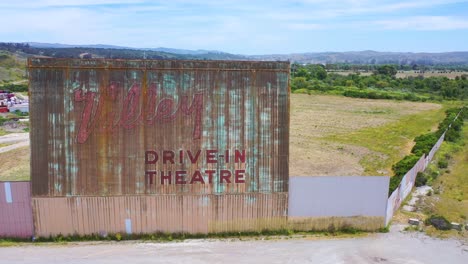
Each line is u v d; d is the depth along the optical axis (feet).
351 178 63.62
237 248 59.06
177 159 60.90
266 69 61.21
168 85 60.23
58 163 59.41
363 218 64.69
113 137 59.88
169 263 54.65
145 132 60.23
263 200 62.69
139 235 61.41
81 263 54.08
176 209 61.52
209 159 61.36
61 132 59.16
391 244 61.05
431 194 83.56
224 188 61.93
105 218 60.75
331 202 63.87
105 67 59.06
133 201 60.80
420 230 65.98
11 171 102.37
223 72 60.75
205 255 56.90
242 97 61.26
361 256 57.57
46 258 55.16
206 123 61.00
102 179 60.13
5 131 157.79
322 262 55.83
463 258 57.47
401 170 94.58
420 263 55.98
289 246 59.82
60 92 58.70
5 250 57.16
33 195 59.52
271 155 62.28
